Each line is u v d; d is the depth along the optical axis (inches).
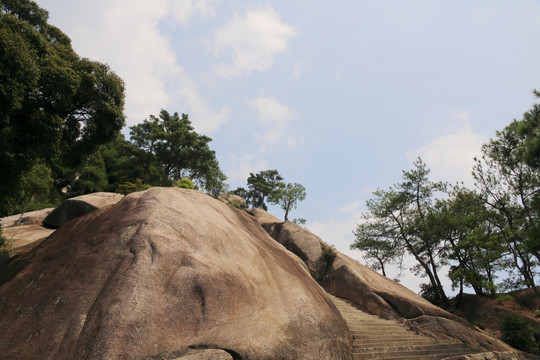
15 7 483.8
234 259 383.2
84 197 905.5
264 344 273.3
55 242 366.0
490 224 845.8
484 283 831.1
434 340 561.0
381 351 435.5
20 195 494.6
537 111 500.7
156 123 1656.0
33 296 279.7
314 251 1019.3
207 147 1578.5
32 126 430.0
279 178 2760.8
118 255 305.4
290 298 385.7
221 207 569.6
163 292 277.7
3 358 222.4
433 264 1032.8
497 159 681.0
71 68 495.8
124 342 224.8
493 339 585.3
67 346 223.3
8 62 337.7
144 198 412.2
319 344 333.7
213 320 285.6
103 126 566.6
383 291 744.3
